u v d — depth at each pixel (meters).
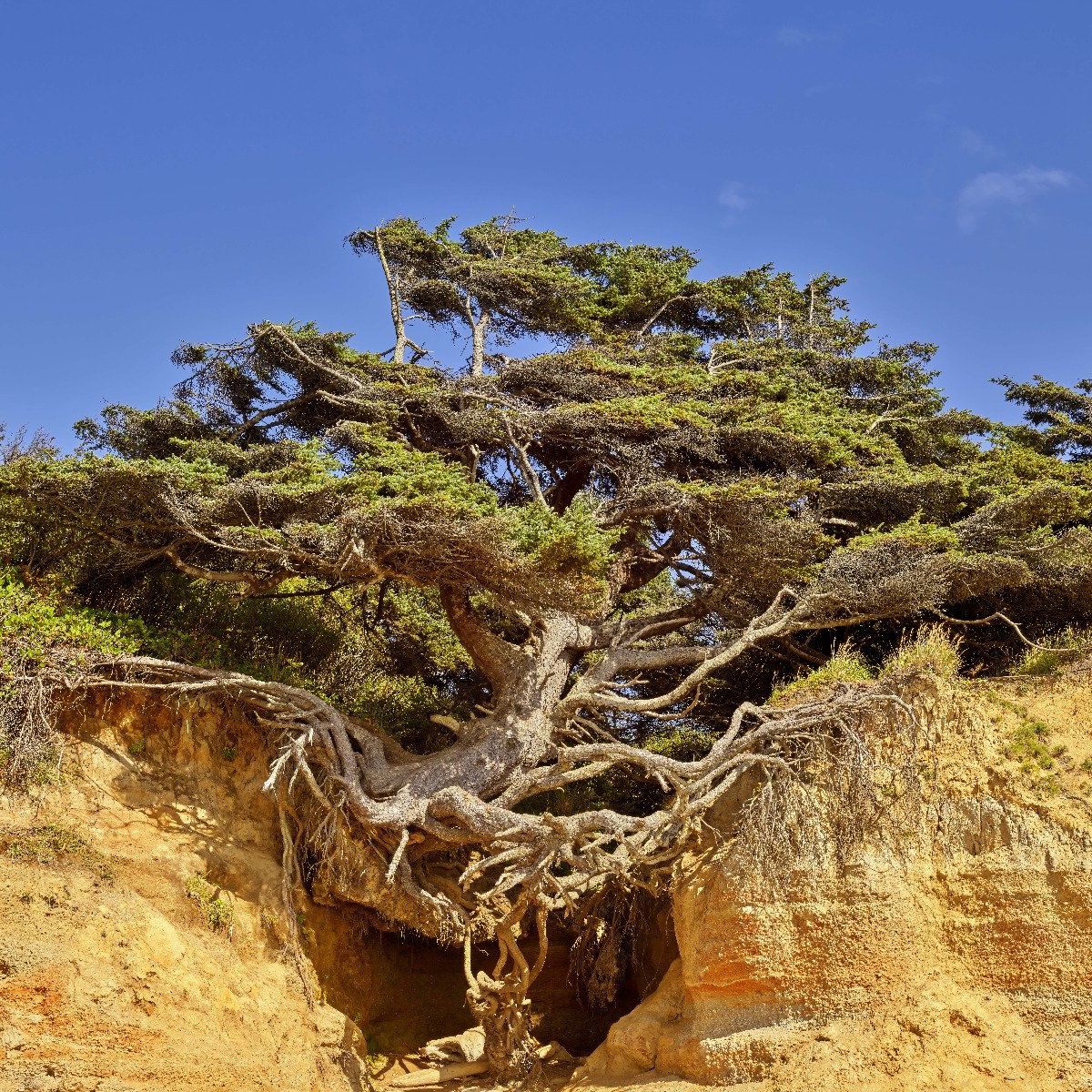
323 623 27.17
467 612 22.16
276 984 18.88
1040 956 16.44
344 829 19.89
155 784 19.48
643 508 21.58
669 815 19.33
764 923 17.98
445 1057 21.39
